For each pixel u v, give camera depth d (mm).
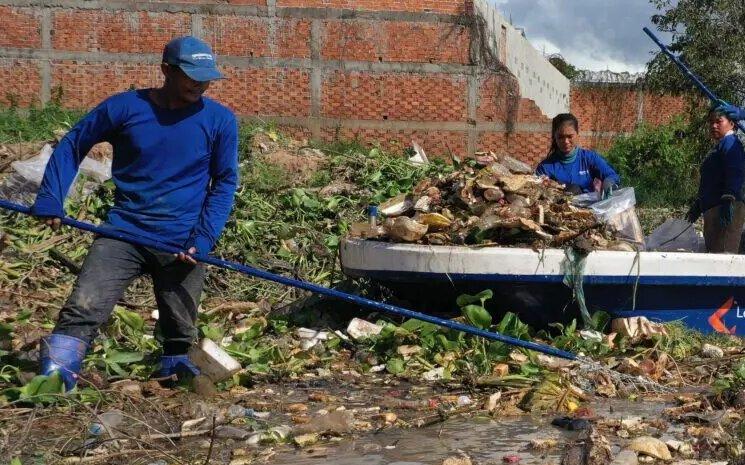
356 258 7527
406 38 19672
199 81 5363
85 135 5445
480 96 19906
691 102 20984
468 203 7410
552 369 6258
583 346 6770
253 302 8602
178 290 5719
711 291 7391
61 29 19000
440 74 19781
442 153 19875
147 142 5465
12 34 18922
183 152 5516
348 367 6566
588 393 5988
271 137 14633
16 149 11836
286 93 19484
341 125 19625
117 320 6863
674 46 20375
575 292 6984
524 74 21859
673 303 7336
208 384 5656
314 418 5051
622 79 26469
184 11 19156
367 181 12312
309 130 19578
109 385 5531
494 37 19953
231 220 9969
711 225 8586
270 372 6316
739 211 8406
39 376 5066
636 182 22672
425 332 6766
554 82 25031
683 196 21750
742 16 19672
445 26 19719
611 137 26203
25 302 7941
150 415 5145
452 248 7004
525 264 6945
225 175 5652
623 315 7250
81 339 5348
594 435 4582
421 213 7547
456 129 19891
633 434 4973
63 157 5398
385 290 7770
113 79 19125
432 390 6000
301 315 7820
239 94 19391
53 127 15734
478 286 7070
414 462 4453
